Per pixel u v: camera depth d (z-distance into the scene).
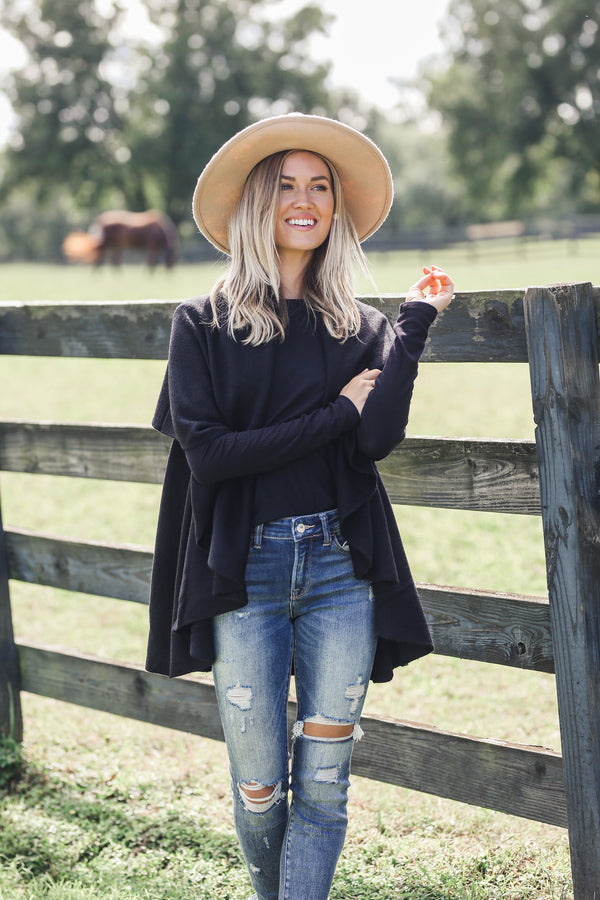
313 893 2.22
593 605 2.43
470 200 52.72
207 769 3.59
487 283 17.81
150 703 3.41
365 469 2.20
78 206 55.53
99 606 5.27
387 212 2.53
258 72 51.31
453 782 2.82
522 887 2.74
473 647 2.79
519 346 2.56
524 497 2.64
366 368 2.27
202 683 3.29
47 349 3.46
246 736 2.24
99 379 11.96
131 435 3.34
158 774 3.54
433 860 2.91
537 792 2.67
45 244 78.88
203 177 2.37
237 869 2.94
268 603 2.20
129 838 3.15
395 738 2.92
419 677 4.21
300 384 2.19
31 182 55.06
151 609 2.37
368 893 2.76
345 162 2.36
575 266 22.25
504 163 50.38
